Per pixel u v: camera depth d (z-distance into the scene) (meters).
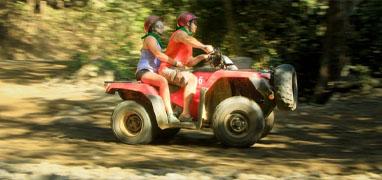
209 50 7.77
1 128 8.86
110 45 13.81
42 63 16.17
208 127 8.01
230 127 7.61
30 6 26.02
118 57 13.50
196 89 7.73
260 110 7.58
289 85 7.40
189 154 7.25
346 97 12.27
